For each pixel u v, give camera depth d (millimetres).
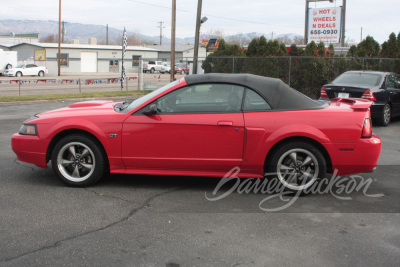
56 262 3443
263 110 5199
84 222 4312
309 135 5082
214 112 5215
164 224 4293
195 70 21797
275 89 5293
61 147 5395
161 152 5258
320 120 5125
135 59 64500
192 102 5297
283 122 5121
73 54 58000
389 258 3594
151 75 51719
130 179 5938
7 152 7562
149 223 4316
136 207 4789
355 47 20391
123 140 5273
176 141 5211
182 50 67438
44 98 18859
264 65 20000
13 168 6445
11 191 5309
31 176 6016
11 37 79250
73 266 3385
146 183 5754
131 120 5258
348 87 10938
